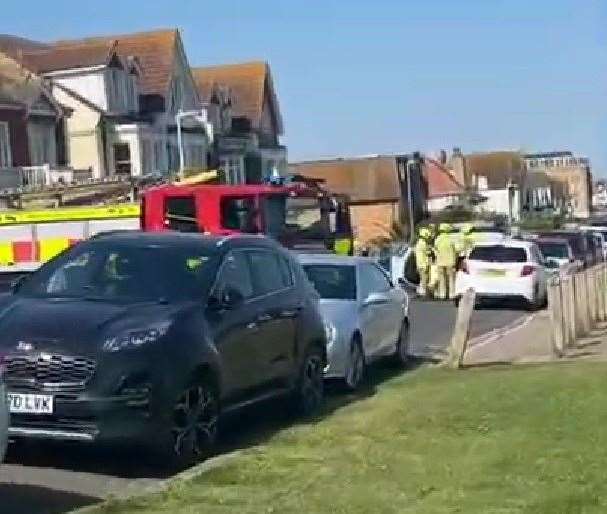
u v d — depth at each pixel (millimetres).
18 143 44969
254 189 22953
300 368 11703
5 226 25078
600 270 21938
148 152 51500
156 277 10172
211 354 9547
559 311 17047
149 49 55906
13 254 25047
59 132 48344
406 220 68500
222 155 60531
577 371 13766
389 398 12336
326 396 13383
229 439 10562
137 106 52562
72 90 49656
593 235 39812
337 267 15117
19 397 8734
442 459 8859
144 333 9016
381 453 9156
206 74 67750
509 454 8891
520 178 106875
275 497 7781
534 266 27312
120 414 8703
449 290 30297
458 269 28438
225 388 9898
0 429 7586
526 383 12656
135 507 7527
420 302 29750
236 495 7840
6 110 44344
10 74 47219
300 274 12203
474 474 8297
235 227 22969
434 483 8070
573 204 141875
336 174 71438
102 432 8703
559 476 8109
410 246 34312
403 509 7367
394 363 16359
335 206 23469
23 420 8766
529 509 7246
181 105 56500
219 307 10070
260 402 10836
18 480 8758
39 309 9398
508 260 27359
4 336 8930
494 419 10398
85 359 8734
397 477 8305
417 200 72125
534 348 17875
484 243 28078
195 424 9391
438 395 12172
